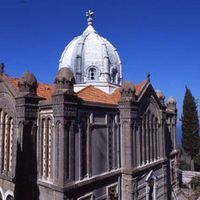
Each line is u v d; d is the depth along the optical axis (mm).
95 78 40781
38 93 29906
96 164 28328
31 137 26266
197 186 50656
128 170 31453
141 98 34562
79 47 41594
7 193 27781
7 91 28547
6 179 27719
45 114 26219
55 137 24625
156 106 39531
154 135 38812
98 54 41375
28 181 25547
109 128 30812
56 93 24438
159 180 39188
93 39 42531
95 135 28500
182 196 45844
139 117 34656
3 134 29266
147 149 36312
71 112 24750
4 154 29062
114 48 44562
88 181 26422
